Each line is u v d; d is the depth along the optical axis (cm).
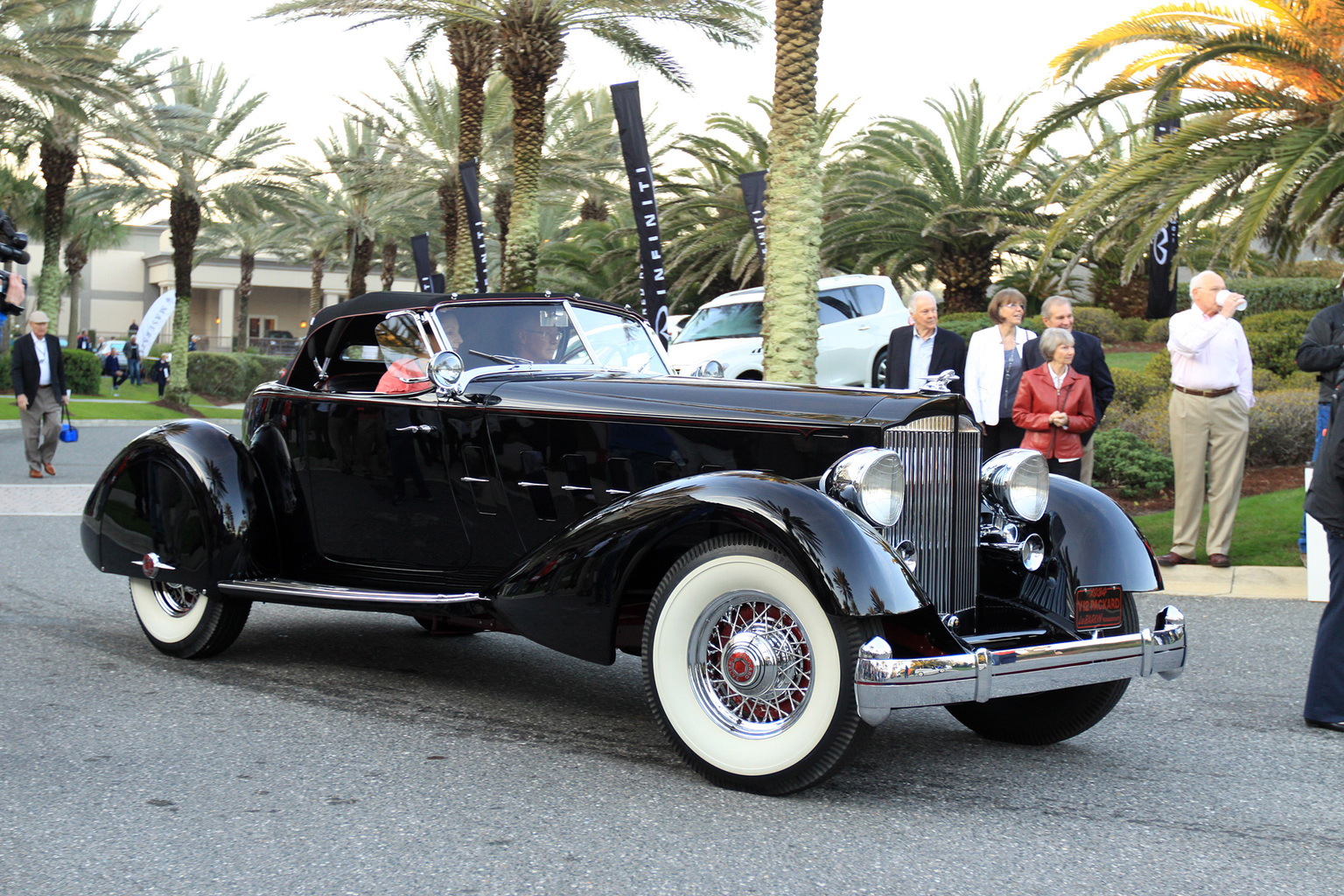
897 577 331
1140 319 2097
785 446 388
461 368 452
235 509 498
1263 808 343
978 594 421
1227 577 721
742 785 348
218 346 5828
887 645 326
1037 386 675
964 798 349
